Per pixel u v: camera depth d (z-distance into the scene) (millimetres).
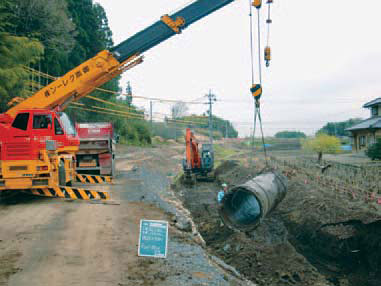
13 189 11812
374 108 41844
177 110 141625
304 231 14359
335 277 11445
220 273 7266
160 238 6867
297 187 20297
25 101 13625
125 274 6406
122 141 62094
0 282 5844
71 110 43750
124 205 12414
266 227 15430
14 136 11109
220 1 13555
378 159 31219
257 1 11375
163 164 40938
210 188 24969
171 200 17969
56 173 12305
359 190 17812
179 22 13797
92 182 17891
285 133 153875
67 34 37781
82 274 6297
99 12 59219
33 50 22594
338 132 93438
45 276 6141
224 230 14836
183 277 6535
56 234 8523
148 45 14156
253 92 11695
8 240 8016
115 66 14078
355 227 12922
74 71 13836
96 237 8438
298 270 11578
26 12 32469
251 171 27625
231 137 129250
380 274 10648
